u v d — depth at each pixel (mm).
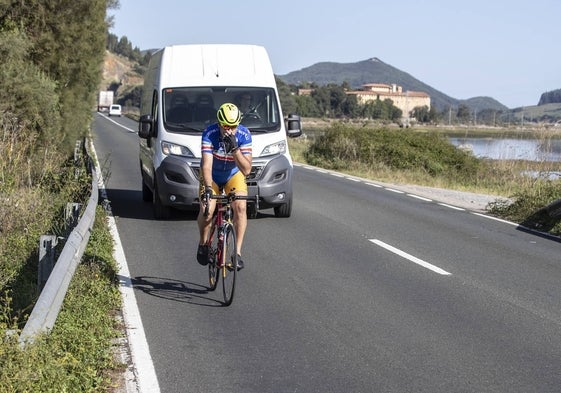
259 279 8352
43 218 10836
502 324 6688
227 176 7570
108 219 12461
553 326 6660
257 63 13539
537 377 5316
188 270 8797
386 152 29953
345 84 193375
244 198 7266
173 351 5797
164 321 6613
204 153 7293
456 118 135500
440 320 6773
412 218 13578
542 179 22188
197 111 12703
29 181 13453
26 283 7695
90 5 23359
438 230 12234
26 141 16297
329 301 7414
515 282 8461
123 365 5406
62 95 24250
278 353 5781
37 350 4535
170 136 12328
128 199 15672
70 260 6113
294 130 12891
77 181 13953
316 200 15945
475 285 8250
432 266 9211
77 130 26078
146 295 7531
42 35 22234
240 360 5605
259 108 12867
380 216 13680
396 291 7879
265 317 6801
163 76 13172
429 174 28750
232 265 7195
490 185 26141
